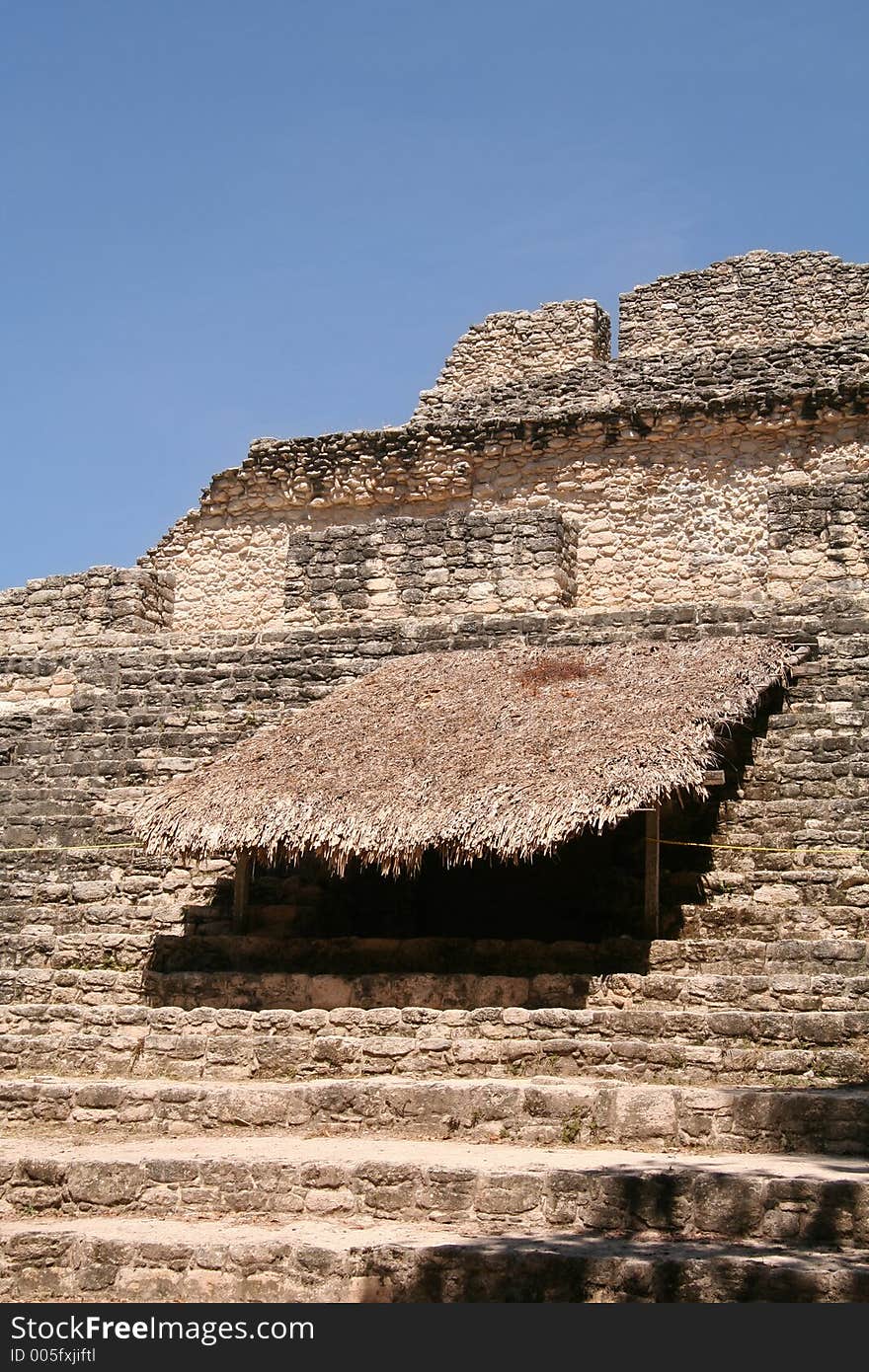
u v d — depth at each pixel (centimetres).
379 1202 1084
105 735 2003
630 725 1527
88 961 1652
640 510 2525
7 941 1677
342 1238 1020
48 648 2270
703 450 2508
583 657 1788
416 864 1462
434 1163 1096
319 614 2267
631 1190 1029
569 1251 961
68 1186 1134
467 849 1427
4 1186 1141
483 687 1736
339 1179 1098
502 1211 1054
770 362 2502
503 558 2184
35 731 2041
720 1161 1109
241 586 2736
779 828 1627
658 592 2492
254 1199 1108
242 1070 1392
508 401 2678
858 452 2422
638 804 1400
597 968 1480
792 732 1719
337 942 1570
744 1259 930
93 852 1858
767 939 1502
